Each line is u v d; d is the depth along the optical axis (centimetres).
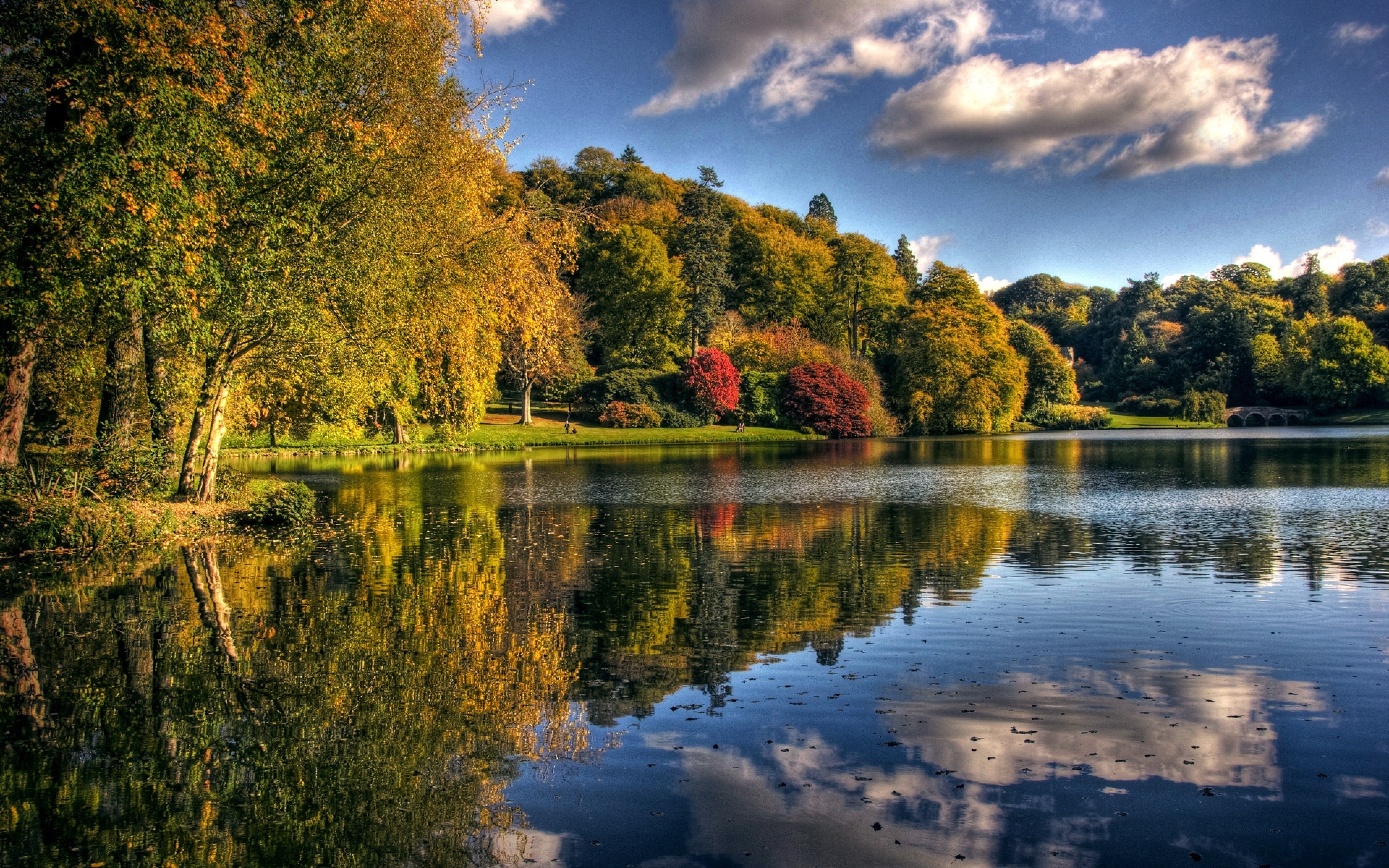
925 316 7431
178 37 1293
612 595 1166
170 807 531
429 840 490
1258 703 722
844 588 1213
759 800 541
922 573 1328
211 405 1984
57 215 1275
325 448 4653
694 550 1544
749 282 9138
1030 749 622
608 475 3297
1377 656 858
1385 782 566
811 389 7019
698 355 7150
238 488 2134
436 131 1723
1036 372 9106
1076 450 4966
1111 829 502
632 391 6950
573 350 6238
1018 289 16525
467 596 1150
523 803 537
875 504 2286
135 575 1282
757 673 811
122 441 1848
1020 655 871
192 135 1309
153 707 707
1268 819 515
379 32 1630
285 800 541
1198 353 10781
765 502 2339
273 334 1780
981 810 527
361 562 1411
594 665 835
